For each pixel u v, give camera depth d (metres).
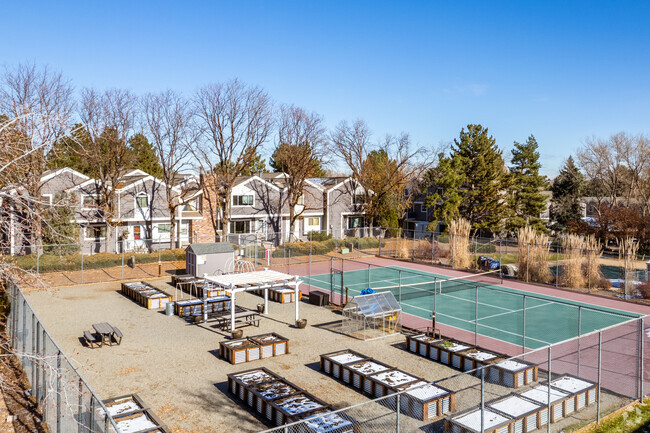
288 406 15.50
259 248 52.09
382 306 25.72
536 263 41.91
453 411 16.02
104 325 24.06
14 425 14.77
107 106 45.06
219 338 24.94
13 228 13.13
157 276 40.91
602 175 71.19
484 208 68.69
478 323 28.48
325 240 61.47
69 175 46.62
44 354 14.41
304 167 60.84
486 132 70.88
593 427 15.04
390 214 67.00
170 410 16.52
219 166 55.94
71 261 40.84
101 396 17.53
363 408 16.41
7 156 12.28
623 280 37.84
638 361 17.48
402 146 66.88
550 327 27.59
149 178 52.38
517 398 15.87
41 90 38.09
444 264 50.72
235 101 53.59
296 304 27.12
